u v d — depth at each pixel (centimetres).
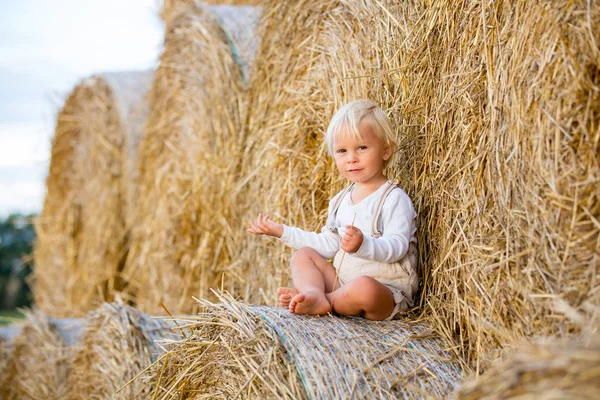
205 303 270
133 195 529
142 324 349
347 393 218
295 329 238
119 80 548
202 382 266
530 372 155
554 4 210
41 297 629
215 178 432
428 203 279
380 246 261
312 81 362
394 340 245
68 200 593
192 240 448
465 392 169
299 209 364
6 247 938
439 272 264
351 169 279
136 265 519
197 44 450
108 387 342
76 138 588
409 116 294
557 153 206
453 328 251
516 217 221
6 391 428
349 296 259
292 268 281
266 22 400
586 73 201
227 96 429
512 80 224
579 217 201
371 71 318
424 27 286
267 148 390
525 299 216
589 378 145
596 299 196
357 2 331
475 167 243
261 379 231
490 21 239
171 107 477
